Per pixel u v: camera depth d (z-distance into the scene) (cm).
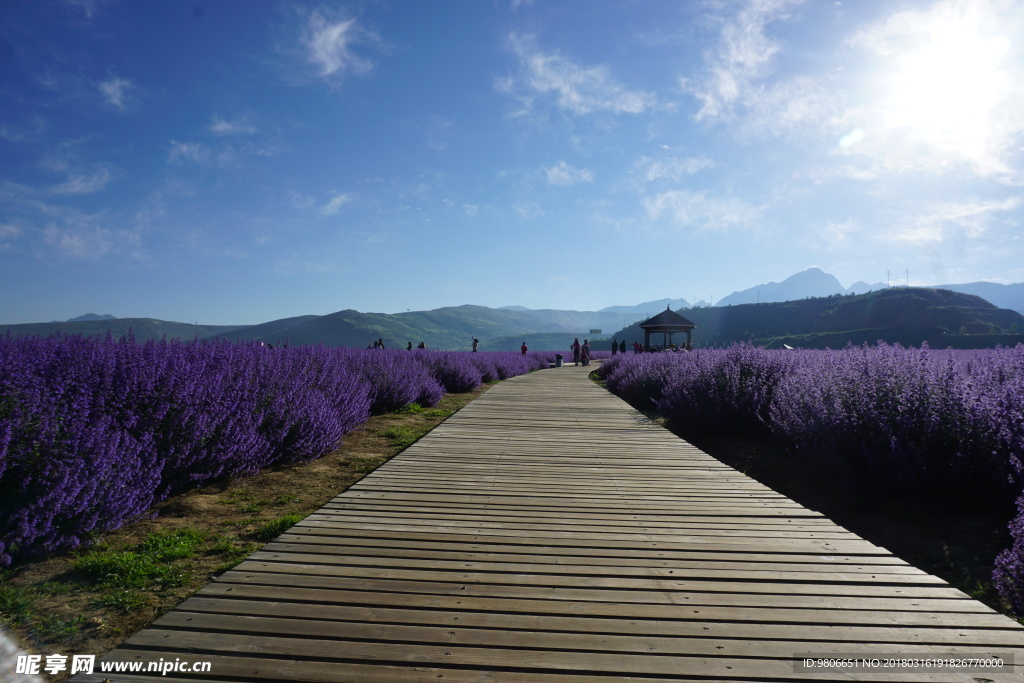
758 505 446
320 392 726
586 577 296
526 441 762
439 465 599
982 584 355
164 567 323
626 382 1502
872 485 541
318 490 519
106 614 270
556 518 406
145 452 432
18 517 327
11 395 366
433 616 248
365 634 231
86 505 353
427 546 342
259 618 244
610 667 209
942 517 468
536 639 229
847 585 288
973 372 614
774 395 786
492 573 300
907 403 518
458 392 1731
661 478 542
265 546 339
